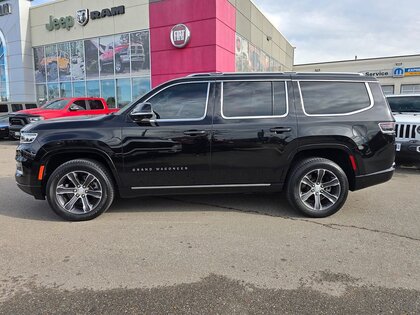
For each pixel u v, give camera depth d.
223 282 2.94
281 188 4.61
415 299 2.68
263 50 23.52
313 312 2.53
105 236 3.94
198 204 5.18
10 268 3.19
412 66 35.44
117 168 4.35
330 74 4.64
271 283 2.93
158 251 3.54
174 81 4.46
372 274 3.07
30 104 18.27
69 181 4.43
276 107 4.48
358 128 4.47
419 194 5.79
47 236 3.94
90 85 20.05
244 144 4.38
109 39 18.88
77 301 2.66
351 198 5.54
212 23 15.76
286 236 3.93
